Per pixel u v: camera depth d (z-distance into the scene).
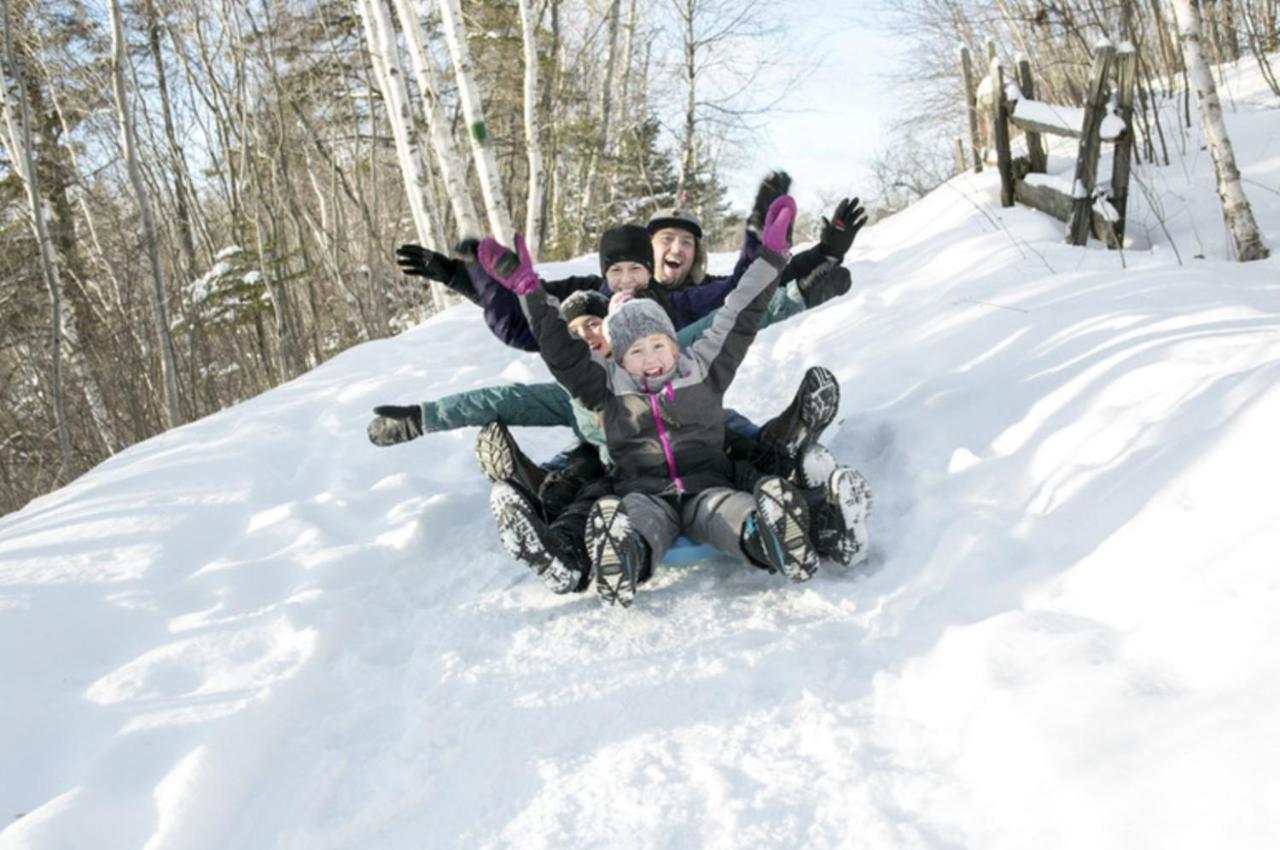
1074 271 5.29
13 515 4.04
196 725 2.36
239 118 15.11
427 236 10.73
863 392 4.57
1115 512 2.69
